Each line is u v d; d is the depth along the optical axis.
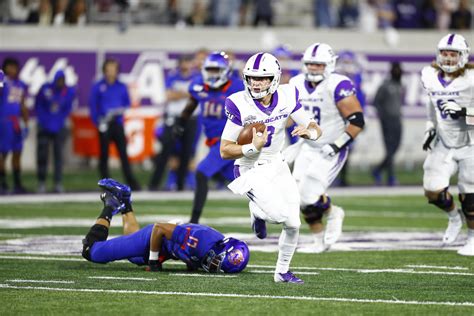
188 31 71.81
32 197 55.72
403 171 73.81
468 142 33.78
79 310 23.09
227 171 37.84
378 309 23.38
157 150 70.19
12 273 28.81
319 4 78.81
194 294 25.28
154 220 44.34
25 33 69.69
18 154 57.75
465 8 77.50
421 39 74.75
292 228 26.81
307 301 24.39
